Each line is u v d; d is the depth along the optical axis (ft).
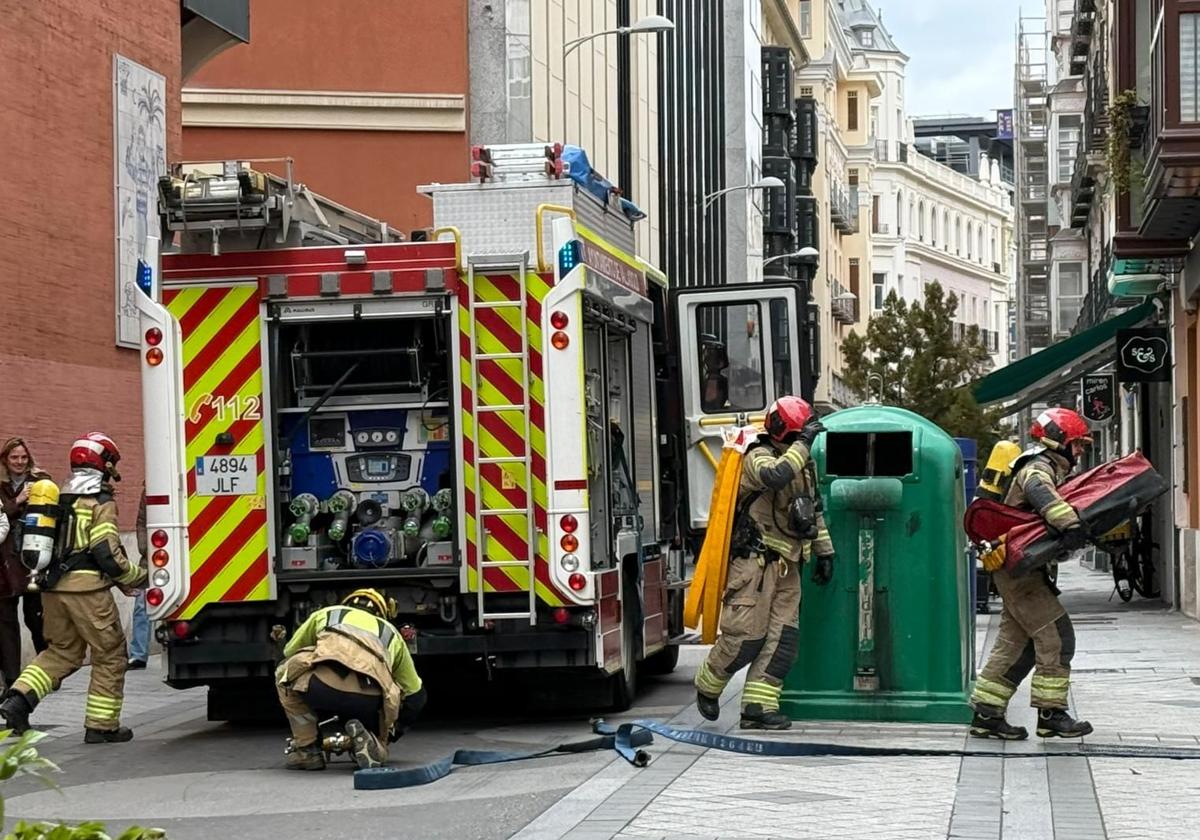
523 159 38.99
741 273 204.54
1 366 54.54
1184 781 30.94
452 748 37.29
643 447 45.93
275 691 42.09
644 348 46.75
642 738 36.06
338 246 38.70
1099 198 131.64
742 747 34.86
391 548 38.63
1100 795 29.55
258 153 95.30
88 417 59.98
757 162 227.20
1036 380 107.24
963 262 432.25
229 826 28.78
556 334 37.86
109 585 39.70
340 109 95.45
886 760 33.55
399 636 34.12
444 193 38.81
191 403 38.70
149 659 61.36
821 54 315.78
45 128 57.47
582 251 38.93
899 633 37.99
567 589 37.78
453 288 38.29
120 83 62.64
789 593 37.32
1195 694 44.21
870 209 366.43
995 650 36.01
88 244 60.23
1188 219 72.79
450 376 38.42
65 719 44.50
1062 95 201.46
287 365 39.04
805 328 51.62
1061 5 204.44
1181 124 63.46
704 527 51.60
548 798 30.37
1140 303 106.93
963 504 39.50
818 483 38.19
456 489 38.29
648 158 148.97
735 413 51.65
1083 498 34.17
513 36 97.86
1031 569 34.09
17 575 47.67
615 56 132.77
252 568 38.47
